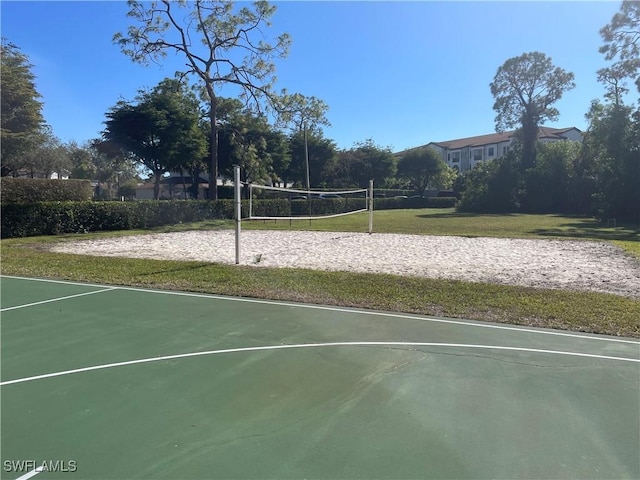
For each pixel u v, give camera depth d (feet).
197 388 11.03
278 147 139.44
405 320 17.40
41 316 17.83
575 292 21.47
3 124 91.86
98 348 13.97
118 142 107.45
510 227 65.46
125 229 63.72
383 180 189.16
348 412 9.79
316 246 42.11
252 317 17.75
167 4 76.38
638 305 19.02
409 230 60.85
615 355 13.43
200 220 76.74
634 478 7.48
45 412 9.77
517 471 7.65
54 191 77.56
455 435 8.82
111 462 7.91
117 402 10.27
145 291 22.68
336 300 20.54
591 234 53.47
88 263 30.78
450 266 29.89
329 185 180.86
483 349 13.96
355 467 7.75
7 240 47.73
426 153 197.36
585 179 103.30
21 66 95.50
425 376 11.79
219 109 120.98
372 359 13.06
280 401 10.33
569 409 9.91
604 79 81.61
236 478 7.44
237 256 31.19
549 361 12.91
